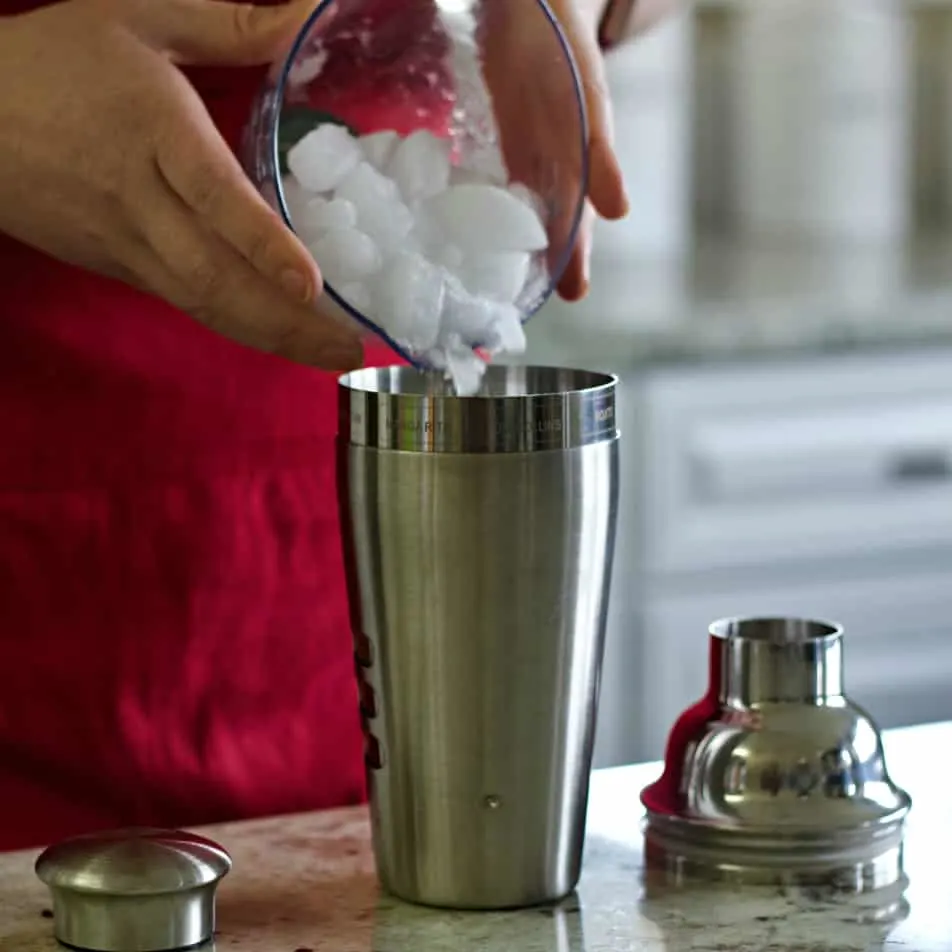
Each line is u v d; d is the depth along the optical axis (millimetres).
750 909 911
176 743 1323
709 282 2912
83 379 1278
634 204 3164
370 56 1016
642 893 938
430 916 912
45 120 1013
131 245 1035
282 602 1344
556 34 1027
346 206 951
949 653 2738
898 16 3344
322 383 1333
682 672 2602
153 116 985
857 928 882
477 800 911
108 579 1297
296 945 868
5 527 1279
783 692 1009
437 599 897
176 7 1038
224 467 1314
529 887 921
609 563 938
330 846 1016
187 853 865
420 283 942
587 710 938
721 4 3262
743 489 2596
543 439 886
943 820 1031
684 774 1007
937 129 3496
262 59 1039
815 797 979
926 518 2695
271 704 1354
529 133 1051
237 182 954
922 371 2668
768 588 2633
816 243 3355
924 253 3242
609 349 2504
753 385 2586
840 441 2635
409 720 916
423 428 881
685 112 3293
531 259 1021
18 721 1296
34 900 921
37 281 1262
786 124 3299
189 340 1291
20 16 1065
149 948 848
